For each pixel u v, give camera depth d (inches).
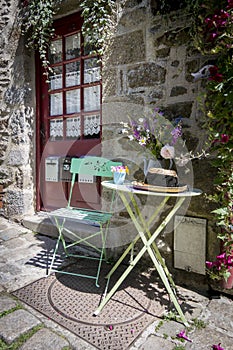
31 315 62.8
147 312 66.1
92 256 97.5
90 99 115.1
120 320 62.6
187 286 78.8
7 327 58.3
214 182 67.2
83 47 114.3
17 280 78.5
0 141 130.9
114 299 71.3
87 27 95.2
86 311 65.6
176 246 81.7
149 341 55.9
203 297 73.3
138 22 86.8
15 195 126.4
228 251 66.8
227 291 73.2
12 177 127.5
